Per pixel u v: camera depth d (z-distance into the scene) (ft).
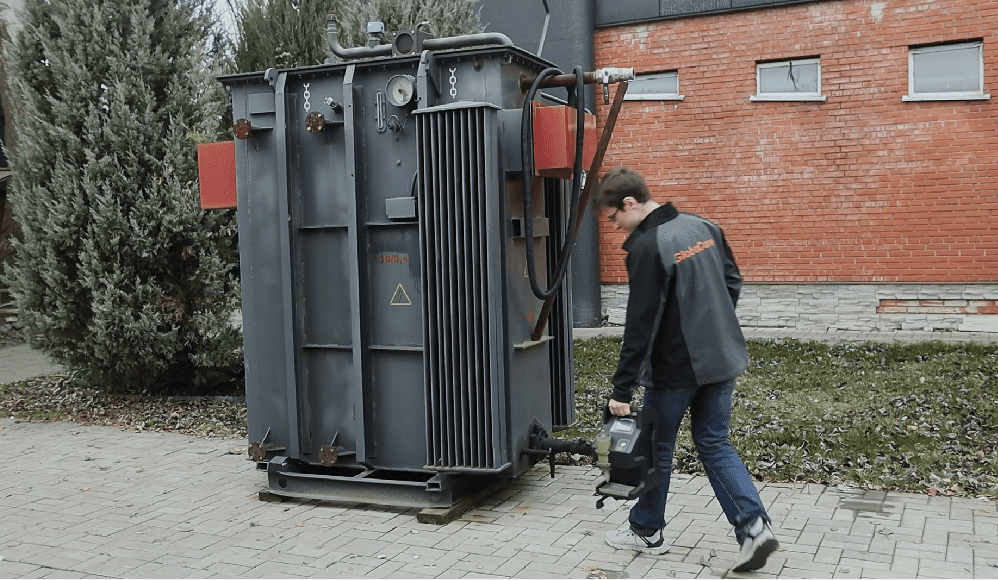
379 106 15.79
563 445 15.84
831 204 36.35
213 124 26.21
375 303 16.25
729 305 12.62
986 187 34.12
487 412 15.19
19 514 16.49
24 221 26.11
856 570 12.81
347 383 16.56
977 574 12.57
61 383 29.84
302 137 16.47
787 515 15.33
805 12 36.06
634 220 12.83
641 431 12.57
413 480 16.97
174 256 26.16
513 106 15.65
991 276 34.32
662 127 38.63
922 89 35.14
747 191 37.58
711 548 13.88
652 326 12.30
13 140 44.01
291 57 29.45
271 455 17.21
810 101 36.24
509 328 15.39
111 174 25.18
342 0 30.32
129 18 25.68
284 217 16.40
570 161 15.23
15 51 25.90
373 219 16.10
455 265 15.34
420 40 15.98
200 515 16.22
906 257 35.45
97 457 20.80
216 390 28.17
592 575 12.86
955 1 33.99
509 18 39.93
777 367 28.99
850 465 18.19
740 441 20.27
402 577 12.97
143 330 25.38
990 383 25.32
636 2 38.60
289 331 16.53
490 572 13.07
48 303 26.20
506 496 16.80
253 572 13.32
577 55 38.93
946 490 16.52
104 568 13.64
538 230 16.25
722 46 37.47
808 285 36.99
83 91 25.11
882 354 30.32
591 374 29.22
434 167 15.24
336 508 16.47
